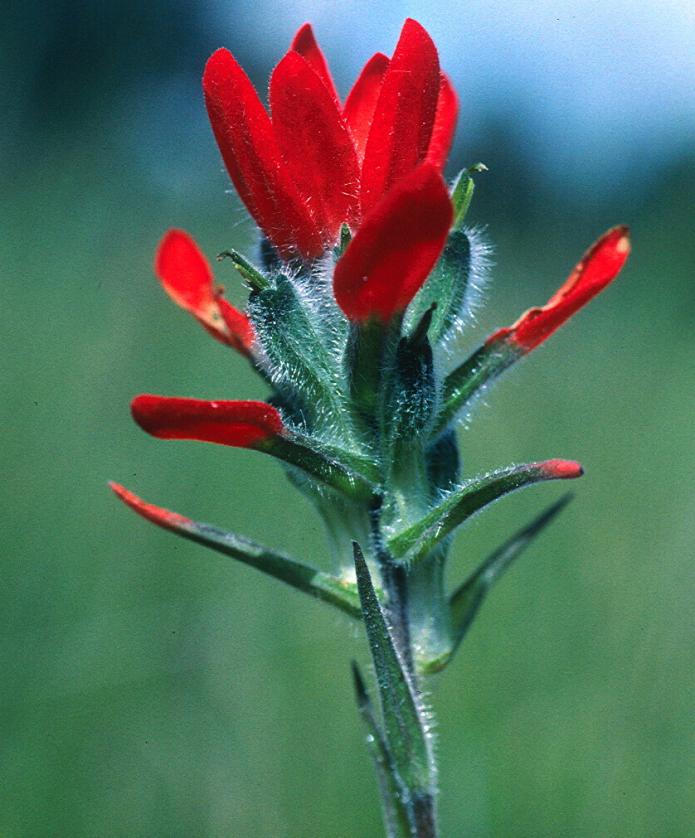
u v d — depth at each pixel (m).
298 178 0.21
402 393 0.21
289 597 0.31
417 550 0.21
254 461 0.35
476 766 0.28
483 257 0.22
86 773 0.29
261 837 0.28
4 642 0.30
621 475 0.35
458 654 0.30
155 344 0.39
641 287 0.43
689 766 0.28
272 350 0.21
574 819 0.28
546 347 0.42
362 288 0.20
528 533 0.22
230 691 0.30
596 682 0.30
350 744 0.29
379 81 0.21
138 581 0.32
